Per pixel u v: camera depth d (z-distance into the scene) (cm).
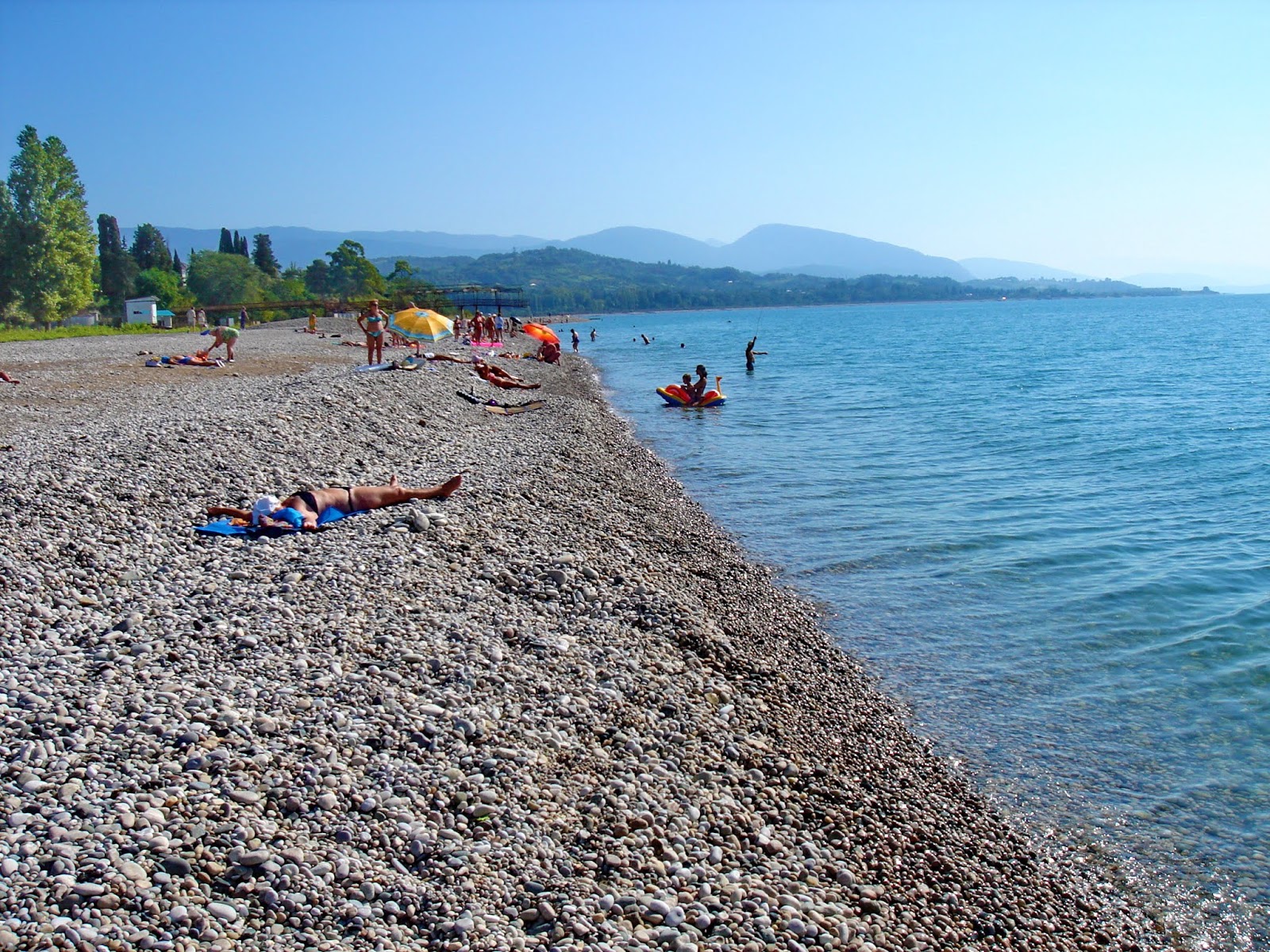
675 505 1902
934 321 18300
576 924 573
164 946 503
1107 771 893
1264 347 7781
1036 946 655
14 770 630
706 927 595
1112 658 1157
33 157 7250
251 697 767
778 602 1332
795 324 18100
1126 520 1825
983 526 1784
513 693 845
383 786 675
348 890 572
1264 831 800
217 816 612
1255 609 1313
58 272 7400
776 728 915
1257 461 2480
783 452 2655
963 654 1166
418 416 2448
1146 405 3803
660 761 795
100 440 1611
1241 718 996
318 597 995
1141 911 704
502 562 1209
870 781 846
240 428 1814
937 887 705
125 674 791
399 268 16725
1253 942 674
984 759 911
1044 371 5656
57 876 532
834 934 614
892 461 2512
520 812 677
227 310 9075
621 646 1009
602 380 5162
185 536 1191
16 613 897
